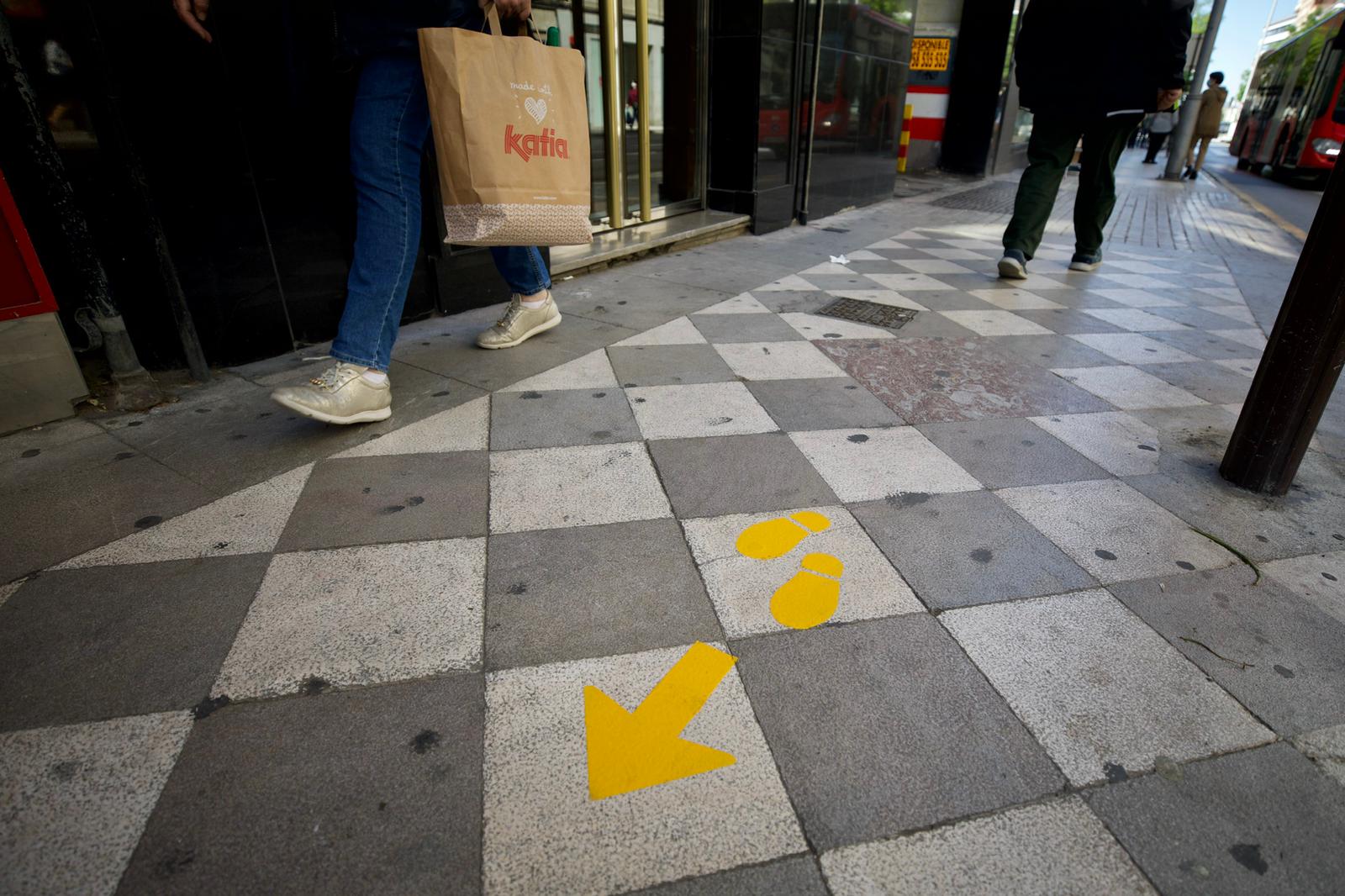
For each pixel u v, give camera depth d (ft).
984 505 6.87
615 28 16.28
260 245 9.55
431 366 10.03
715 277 15.99
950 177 46.03
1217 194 39.75
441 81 7.14
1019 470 7.61
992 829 3.77
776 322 12.67
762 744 4.23
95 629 4.96
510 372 9.87
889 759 4.15
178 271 8.80
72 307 8.38
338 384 7.63
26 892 3.33
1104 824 3.81
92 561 5.66
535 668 4.73
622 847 3.62
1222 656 5.02
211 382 9.31
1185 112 46.37
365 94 7.53
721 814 3.81
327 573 5.60
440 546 5.97
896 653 4.95
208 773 3.94
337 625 5.05
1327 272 6.37
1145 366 11.14
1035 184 15.90
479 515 6.42
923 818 3.82
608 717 4.37
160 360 9.14
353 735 4.20
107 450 7.49
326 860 3.51
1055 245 22.20
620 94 17.20
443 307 12.32
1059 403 9.52
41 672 4.58
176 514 6.34
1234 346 12.37
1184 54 13.98
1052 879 3.53
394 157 7.63
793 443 8.00
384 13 7.30
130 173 8.08
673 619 5.21
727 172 21.48
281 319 10.09
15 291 7.45
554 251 16.11
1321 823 3.85
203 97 8.50
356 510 6.46
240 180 9.11
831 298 14.43
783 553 6.00
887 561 5.95
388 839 3.62
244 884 3.39
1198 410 9.46
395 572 5.63
